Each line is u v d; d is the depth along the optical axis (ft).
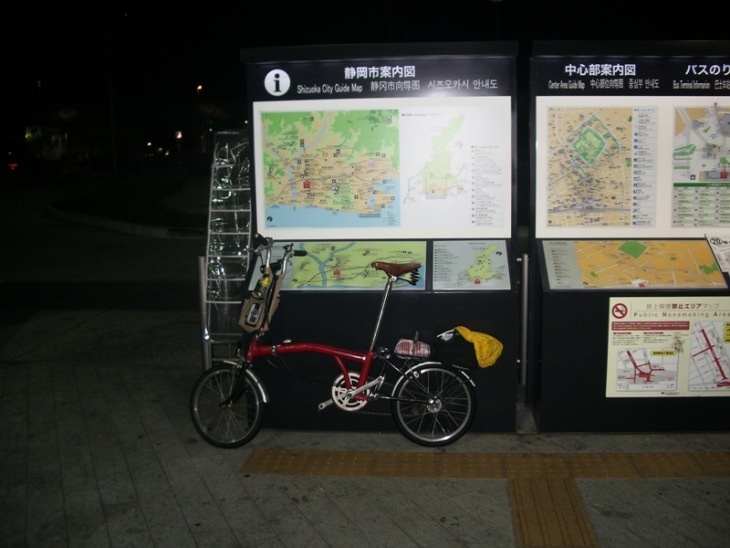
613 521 10.87
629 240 14.12
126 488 12.29
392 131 14.23
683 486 11.90
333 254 14.37
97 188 59.31
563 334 13.65
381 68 14.12
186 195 71.77
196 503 11.74
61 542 10.68
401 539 10.55
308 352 13.99
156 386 17.35
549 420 13.96
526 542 10.38
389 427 14.29
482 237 14.33
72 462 13.30
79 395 16.79
